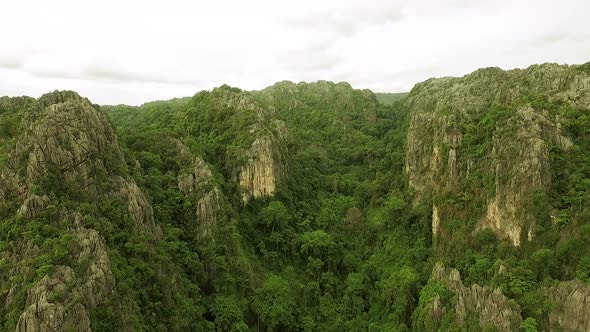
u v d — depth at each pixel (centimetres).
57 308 4909
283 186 10519
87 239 5638
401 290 8150
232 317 7231
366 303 8912
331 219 11000
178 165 9100
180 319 6419
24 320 4819
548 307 6362
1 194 6003
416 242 9194
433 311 7212
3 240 5672
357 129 17150
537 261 6862
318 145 14850
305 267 9531
